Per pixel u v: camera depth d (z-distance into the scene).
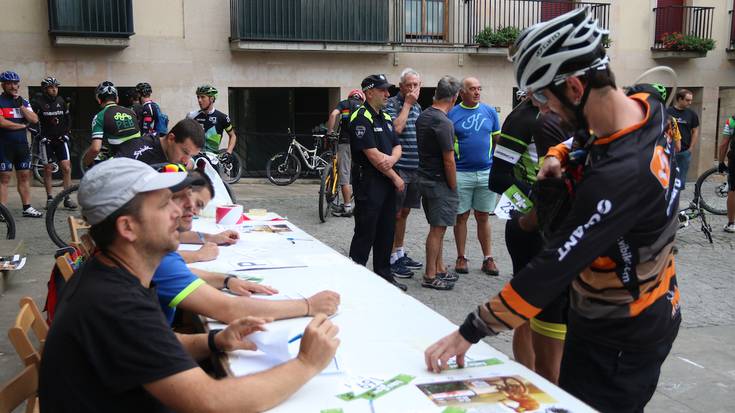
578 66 1.69
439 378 1.81
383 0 13.52
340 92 13.73
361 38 13.48
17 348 1.98
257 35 12.75
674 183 1.79
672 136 1.85
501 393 1.72
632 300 1.82
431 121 5.39
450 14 14.43
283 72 13.28
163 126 9.69
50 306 3.04
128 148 4.03
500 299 1.77
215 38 12.72
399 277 6.05
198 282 2.30
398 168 6.12
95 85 11.99
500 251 7.14
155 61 12.34
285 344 1.92
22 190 8.28
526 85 1.79
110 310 1.60
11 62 11.42
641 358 1.88
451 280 5.72
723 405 3.63
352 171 5.33
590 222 1.66
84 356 1.61
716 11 16.22
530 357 3.31
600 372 1.91
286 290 2.66
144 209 1.71
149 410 1.70
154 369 1.60
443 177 5.46
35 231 7.55
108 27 11.72
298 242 3.67
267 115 14.30
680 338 4.66
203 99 8.48
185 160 4.05
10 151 8.10
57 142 8.97
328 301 2.37
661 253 1.81
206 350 2.08
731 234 8.38
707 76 16.41
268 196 10.95
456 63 14.44
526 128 3.36
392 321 2.29
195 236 3.55
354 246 5.32
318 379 1.81
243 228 4.08
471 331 1.81
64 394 1.62
